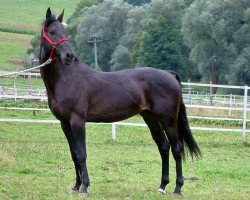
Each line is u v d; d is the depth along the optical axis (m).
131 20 77.44
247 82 58.78
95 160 14.67
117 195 10.09
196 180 12.37
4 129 21.83
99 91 10.09
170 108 10.37
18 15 129.62
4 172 12.23
